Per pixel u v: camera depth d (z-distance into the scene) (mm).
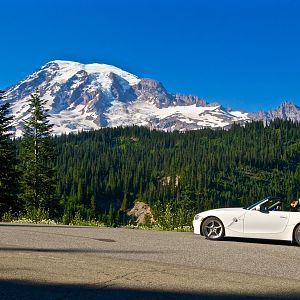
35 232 13227
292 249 10930
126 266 7895
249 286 6715
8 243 10477
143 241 11602
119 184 155625
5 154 40219
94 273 7246
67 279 6797
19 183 45844
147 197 143250
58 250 9562
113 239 11891
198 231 12539
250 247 11055
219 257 9312
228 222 12141
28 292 6051
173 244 11172
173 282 6809
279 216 11672
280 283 7000
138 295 6051
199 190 149750
